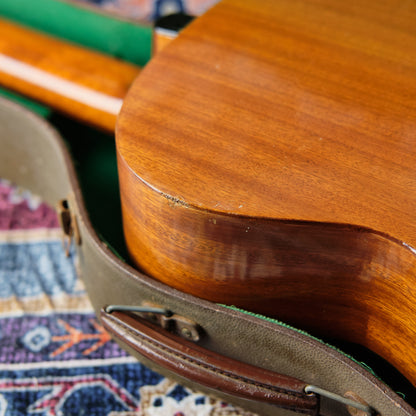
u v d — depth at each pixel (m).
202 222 0.56
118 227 0.69
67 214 0.65
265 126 0.60
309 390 0.58
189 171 0.57
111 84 0.71
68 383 0.67
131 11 0.99
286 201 0.56
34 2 0.80
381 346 0.61
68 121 0.75
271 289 0.59
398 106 0.61
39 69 0.72
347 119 0.60
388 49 0.65
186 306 0.58
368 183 0.57
